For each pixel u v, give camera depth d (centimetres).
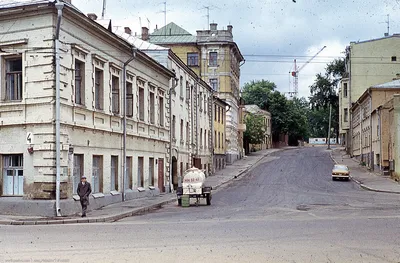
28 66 2466
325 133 15238
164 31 8488
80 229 1920
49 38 2431
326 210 2747
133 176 3472
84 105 2722
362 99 6800
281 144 12812
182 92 4962
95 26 2769
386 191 4066
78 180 2686
